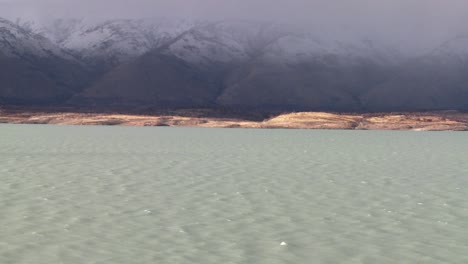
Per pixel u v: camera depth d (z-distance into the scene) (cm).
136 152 10519
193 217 4147
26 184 5722
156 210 4378
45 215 4147
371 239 3591
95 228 3772
